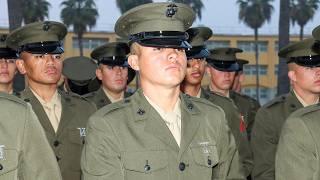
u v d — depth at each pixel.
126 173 2.43
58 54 3.79
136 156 2.44
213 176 2.63
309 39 3.78
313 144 2.64
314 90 3.85
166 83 2.47
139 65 2.56
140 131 2.51
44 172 2.58
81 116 3.90
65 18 47.75
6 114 2.54
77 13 47.59
